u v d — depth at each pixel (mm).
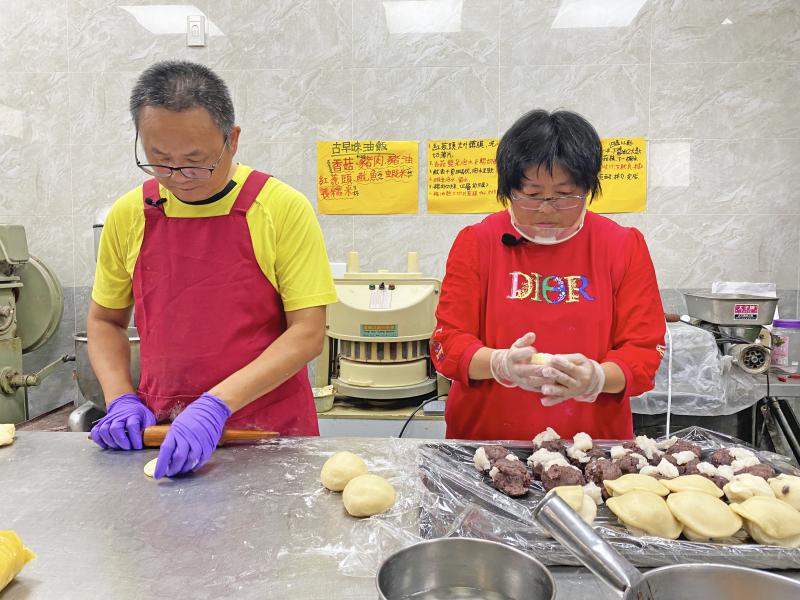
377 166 2373
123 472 1016
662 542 737
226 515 857
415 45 2324
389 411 1969
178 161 1038
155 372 1244
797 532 749
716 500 815
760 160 2273
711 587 528
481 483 960
